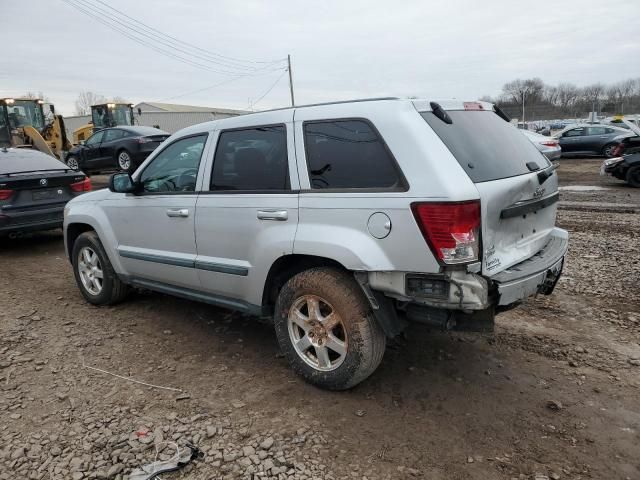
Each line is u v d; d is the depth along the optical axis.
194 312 4.96
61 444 2.91
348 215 3.11
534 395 3.36
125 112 23.34
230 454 2.81
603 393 3.37
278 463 2.74
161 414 3.20
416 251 2.88
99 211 4.93
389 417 3.14
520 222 3.31
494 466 2.70
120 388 3.53
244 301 3.86
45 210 7.45
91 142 17.28
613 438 2.91
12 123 18.66
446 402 3.29
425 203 2.83
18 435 3.00
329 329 3.31
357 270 3.08
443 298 2.86
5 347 4.19
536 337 4.20
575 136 20.94
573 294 5.12
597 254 6.52
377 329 3.21
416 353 3.97
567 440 2.90
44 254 7.63
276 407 3.27
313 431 3.01
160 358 3.99
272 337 4.35
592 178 15.27
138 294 5.54
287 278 3.68
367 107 3.19
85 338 4.37
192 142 4.16
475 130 3.35
